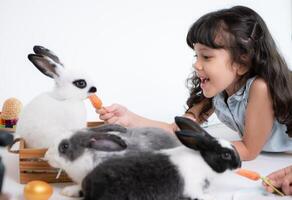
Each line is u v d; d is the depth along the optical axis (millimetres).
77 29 1896
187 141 618
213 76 931
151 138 710
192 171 606
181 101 1528
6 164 819
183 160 610
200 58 938
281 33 2039
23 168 723
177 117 685
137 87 1634
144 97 1553
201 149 618
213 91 955
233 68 938
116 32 1921
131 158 612
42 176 731
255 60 946
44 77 1673
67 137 669
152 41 1933
